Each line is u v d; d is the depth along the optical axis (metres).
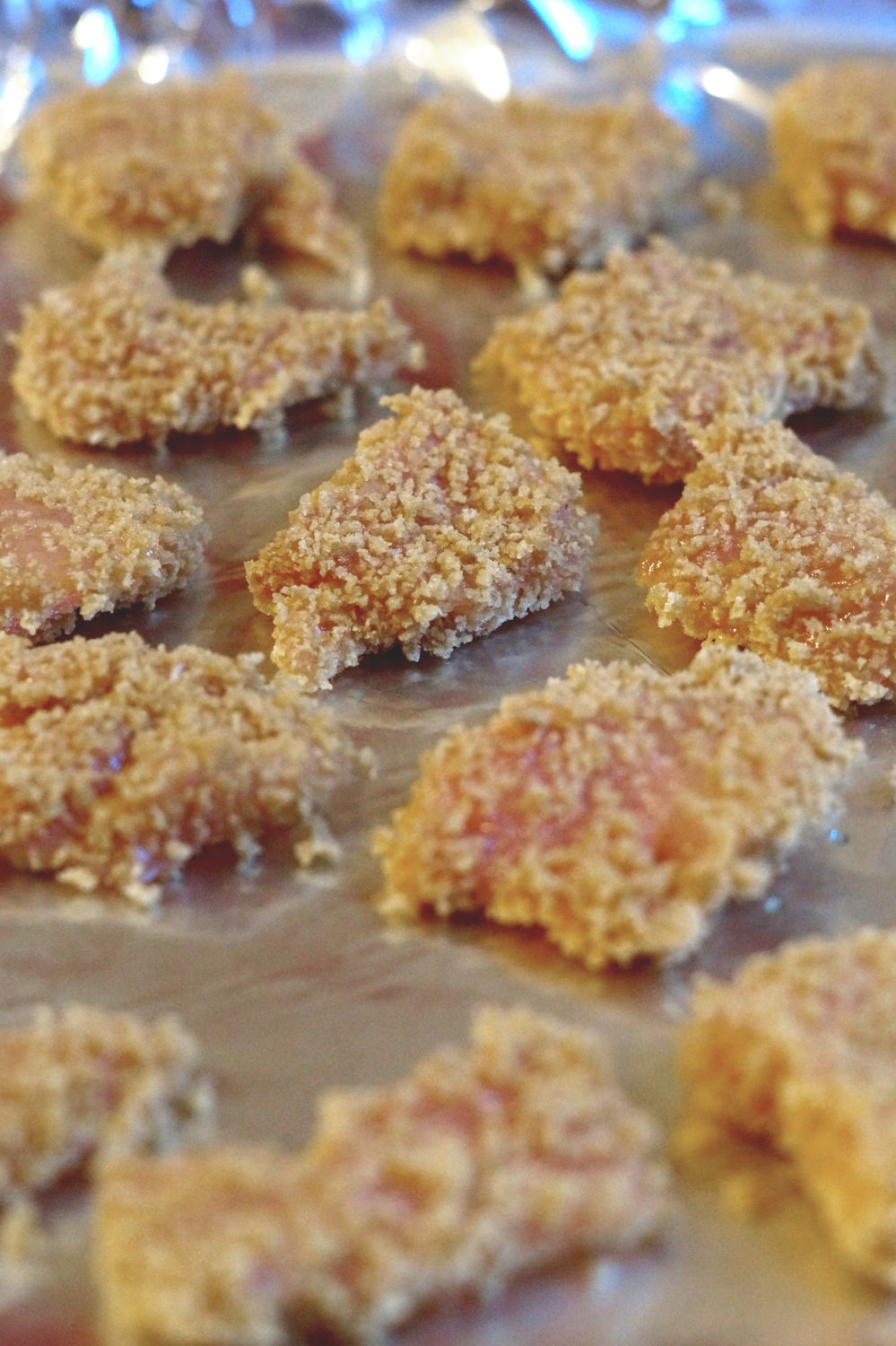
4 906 0.34
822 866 0.34
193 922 0.34
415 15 0.52
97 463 0.40
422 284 0.44
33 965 0.33
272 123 0.45
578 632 0.37
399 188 0.45
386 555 0.37
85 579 0.37
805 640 0.36
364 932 0.33
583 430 0.39
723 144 0.48
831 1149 0.31
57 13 0.50
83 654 0.35
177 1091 0.32
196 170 0.44
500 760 0.34
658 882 0.33
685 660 0.37
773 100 0.49
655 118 0.46
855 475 0.39
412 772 0.35
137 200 0.43
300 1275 0.30
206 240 0.45
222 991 0.33
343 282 0.44
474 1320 0.30
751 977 0.32
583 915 0.33
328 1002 0.33
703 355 0.40
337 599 0.37
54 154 0.44
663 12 0.50
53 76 0.50
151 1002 0.33
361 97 0.49
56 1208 0.31
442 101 0.46
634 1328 0.30
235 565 0.38
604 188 0.44
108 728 0.34
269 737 0.34
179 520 0.38
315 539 0.37
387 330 0.41
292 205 0.45
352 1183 0.30
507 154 0.45
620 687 0.35
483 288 0.44
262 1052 0.32
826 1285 0.30
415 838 0.33
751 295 0.41
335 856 0.34
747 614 0.37
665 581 0.37
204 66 0.51
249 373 0.40
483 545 0.37
